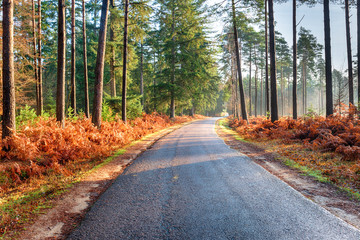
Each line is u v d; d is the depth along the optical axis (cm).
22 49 1355
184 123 3388
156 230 359
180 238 334
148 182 604
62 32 1115
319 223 373
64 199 499
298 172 684
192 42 2619
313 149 967
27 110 1276
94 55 3005
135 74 3806
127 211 430
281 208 432
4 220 401
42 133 935
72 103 1627
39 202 489
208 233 347
